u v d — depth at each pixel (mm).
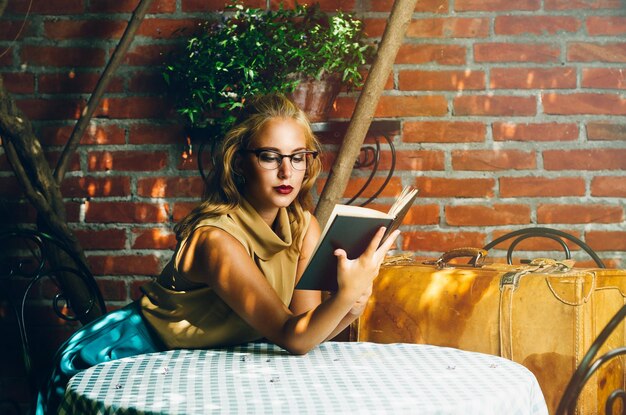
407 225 2725
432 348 1728
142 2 2539
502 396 1319
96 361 1790
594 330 1991
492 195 2699
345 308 1571
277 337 1652
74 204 2756
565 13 2668
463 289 2104
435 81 2699
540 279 1998
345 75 2504
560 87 2676
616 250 2668
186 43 2711
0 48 2744
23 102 2752
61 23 2744
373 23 2689
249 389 1364
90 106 2580
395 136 2713
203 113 2617
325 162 2697
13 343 2779
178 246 1821
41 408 1759
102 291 2760
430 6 2691
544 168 2688
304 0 2713
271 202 1781
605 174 2674
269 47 2484
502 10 2678
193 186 2736
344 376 1461
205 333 1787
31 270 2775
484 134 2695
